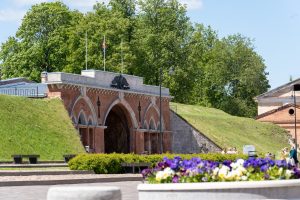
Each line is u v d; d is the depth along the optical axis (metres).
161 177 17.36
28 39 115.50
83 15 120.81
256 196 16.00
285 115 117.88
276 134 112.19
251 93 151.88
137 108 85.69
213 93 150.75
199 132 94.12
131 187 38.16
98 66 107.25
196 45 123.50
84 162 48.84
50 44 113.25
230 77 149.88
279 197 16.14
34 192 33.16
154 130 89.75
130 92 84.00
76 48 110.31
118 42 110.75
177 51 118.50
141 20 120.44
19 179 39.44
